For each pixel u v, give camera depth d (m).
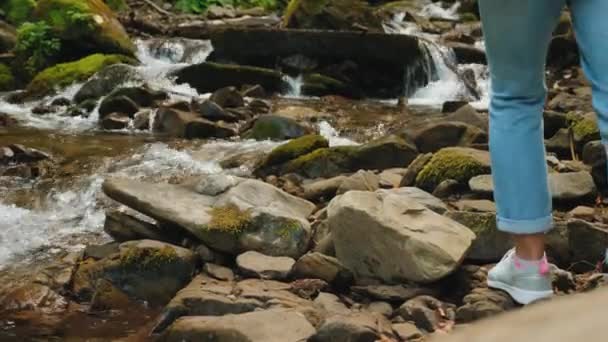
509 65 2.14
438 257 2.79
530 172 2.24
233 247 3.25
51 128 6.48
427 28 10.76
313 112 6.83
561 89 7.36
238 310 2.78
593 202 3.64
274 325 2.54
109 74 7.59
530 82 2.17
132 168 5.08
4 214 4.22
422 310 2.63
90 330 2.90
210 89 7.95
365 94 8.23
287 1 12.91
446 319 2.62
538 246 2.39
